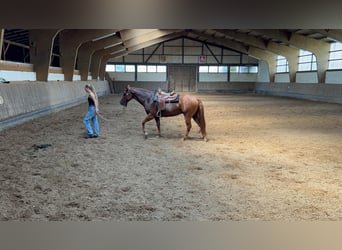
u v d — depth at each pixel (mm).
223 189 3697
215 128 8164
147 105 6484
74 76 16719
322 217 2986
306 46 16781
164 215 2973
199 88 25750
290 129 8062
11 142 6008
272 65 23781
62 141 6211
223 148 5844
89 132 6570
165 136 6930
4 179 3893
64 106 12586
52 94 11320
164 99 6352
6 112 7594
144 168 4492
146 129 7824
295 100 17906
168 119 9797
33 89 9672
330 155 5383
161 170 4410
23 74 10445
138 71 25109
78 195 3436
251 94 23953
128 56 24875
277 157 5223
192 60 25297
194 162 4848
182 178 4074
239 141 6508
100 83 21281
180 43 25047
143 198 3387
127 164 4680
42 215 2916
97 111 6570
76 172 4246
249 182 3959
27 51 16172
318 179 4109
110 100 17156
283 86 21578
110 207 3137
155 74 25234
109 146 5852
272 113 11516
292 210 3137
